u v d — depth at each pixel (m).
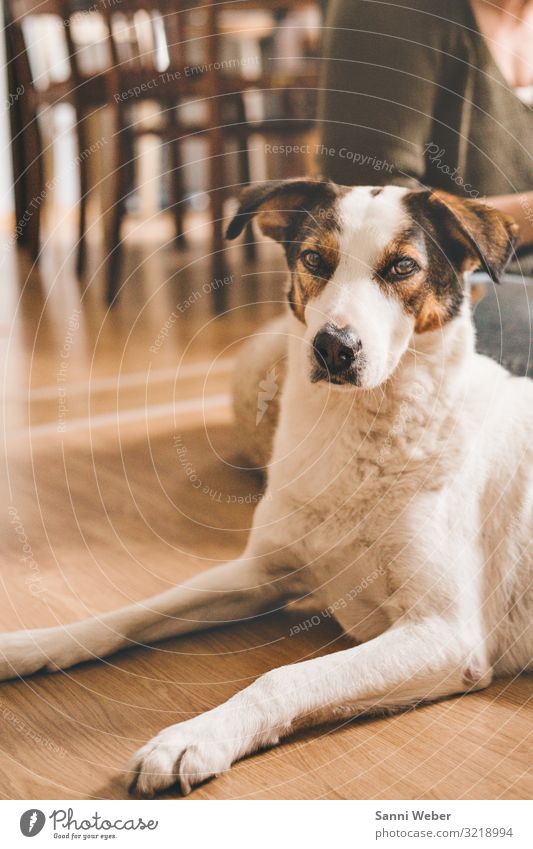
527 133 2.21
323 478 1.41
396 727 1.22
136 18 3.84
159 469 2.25
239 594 1.49
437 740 1.19
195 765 1.08
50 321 3.84
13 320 3.86
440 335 1.39
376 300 1.33
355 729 1.21
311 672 1.20
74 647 1.37
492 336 1.77
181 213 5.20
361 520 1.38
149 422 2.61
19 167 5.24
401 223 1.35
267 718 1.15
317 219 1.39
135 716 1.24
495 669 1.39
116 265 4.04
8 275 4.80
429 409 1.38
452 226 1.38
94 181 4.70
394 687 1.23
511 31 2.19
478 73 2.12
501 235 1.38
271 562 1.49
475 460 1.40
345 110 2.06
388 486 1.37
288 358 1.48
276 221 1.47
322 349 1.31
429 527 1.33
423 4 2.06
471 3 2.09
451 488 1.37
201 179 6.06
